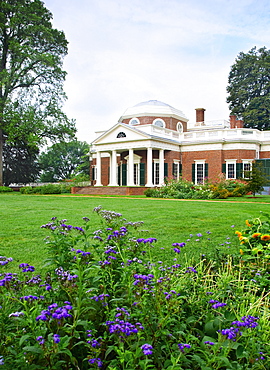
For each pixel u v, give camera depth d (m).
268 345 2.48
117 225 4.30
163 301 2.64
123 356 2.04
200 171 34.56
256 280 3.92
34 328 2.25
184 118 41.81
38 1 39.53
